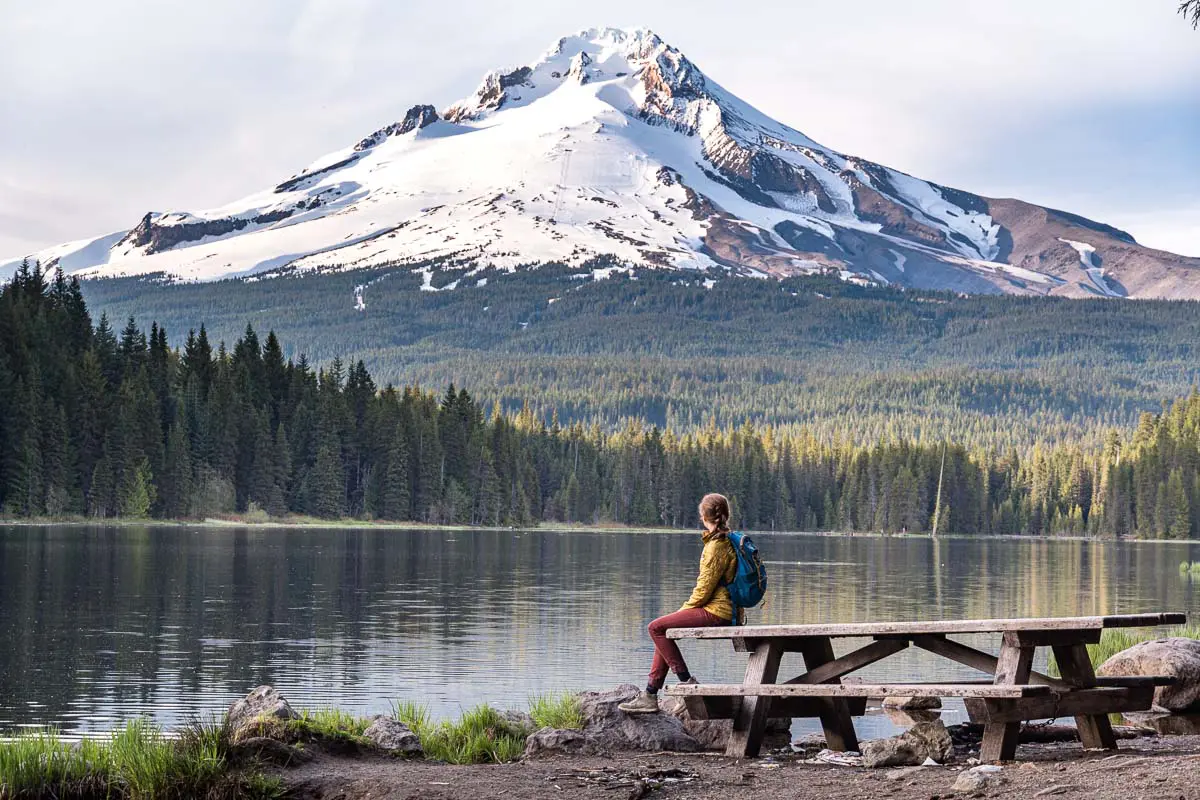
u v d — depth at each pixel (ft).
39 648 124.16
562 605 181.68
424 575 246.68
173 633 138.10
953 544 594.65
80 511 442.91
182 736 46.24
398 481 558.56
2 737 77.56
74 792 42.70
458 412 631.56
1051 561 392.06
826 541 616.39
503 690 99.09
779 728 52.60
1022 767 38.70
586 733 50.01
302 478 530.27
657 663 49.57
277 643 130.31
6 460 423.64
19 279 519.60
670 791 39.99
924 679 100.53
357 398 581.94
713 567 47.50
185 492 473.26
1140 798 32.48
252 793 41.65
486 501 610.24
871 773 41.81
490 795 39.32
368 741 49.26
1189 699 52.03
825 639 47.91
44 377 452.35
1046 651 120.26
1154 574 309.22
